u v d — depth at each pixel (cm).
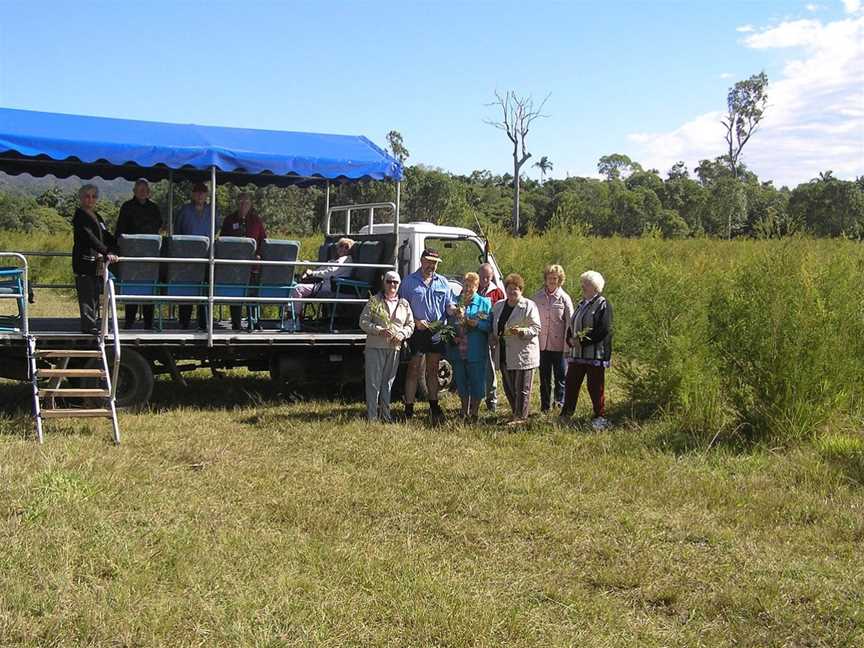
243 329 1048
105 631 441
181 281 985
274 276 1042
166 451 809
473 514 661
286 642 441
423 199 4162
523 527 630
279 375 1055
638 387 1030
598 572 554
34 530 567
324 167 1023
